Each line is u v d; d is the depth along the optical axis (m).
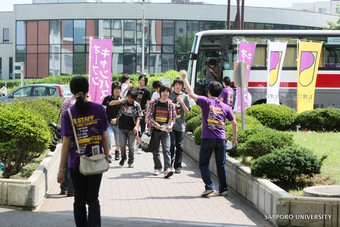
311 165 8.34
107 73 16.25
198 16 52.47
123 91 13.95
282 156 8.37
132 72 52.91
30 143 8.95
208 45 21.47
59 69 54.03
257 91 21.47
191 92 8.89
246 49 19.62
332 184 8.59
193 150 13.94
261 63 21.52
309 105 19.28
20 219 7.05
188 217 7.47
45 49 54.16
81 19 53.28
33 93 25.75
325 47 21.50
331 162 10.34
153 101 10.89
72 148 5.84
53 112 11.82
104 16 52.91
